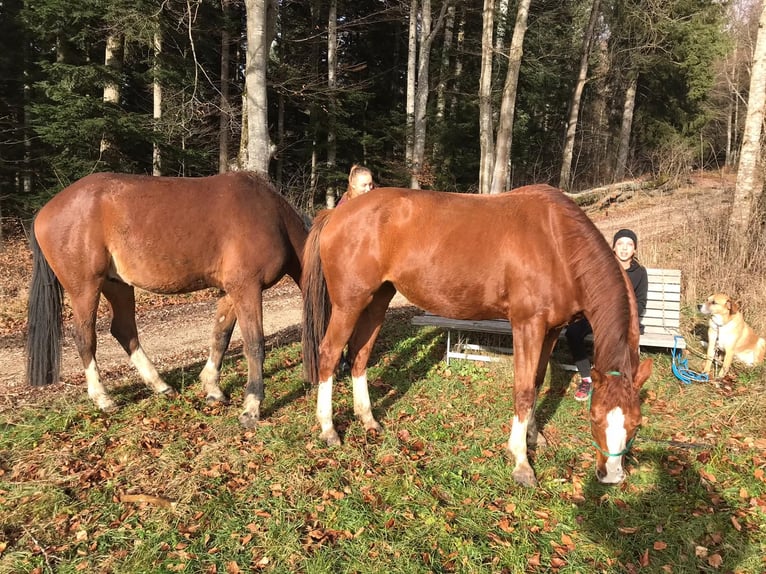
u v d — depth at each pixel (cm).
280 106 1380
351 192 440
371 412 349
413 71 1373
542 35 1617
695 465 298
